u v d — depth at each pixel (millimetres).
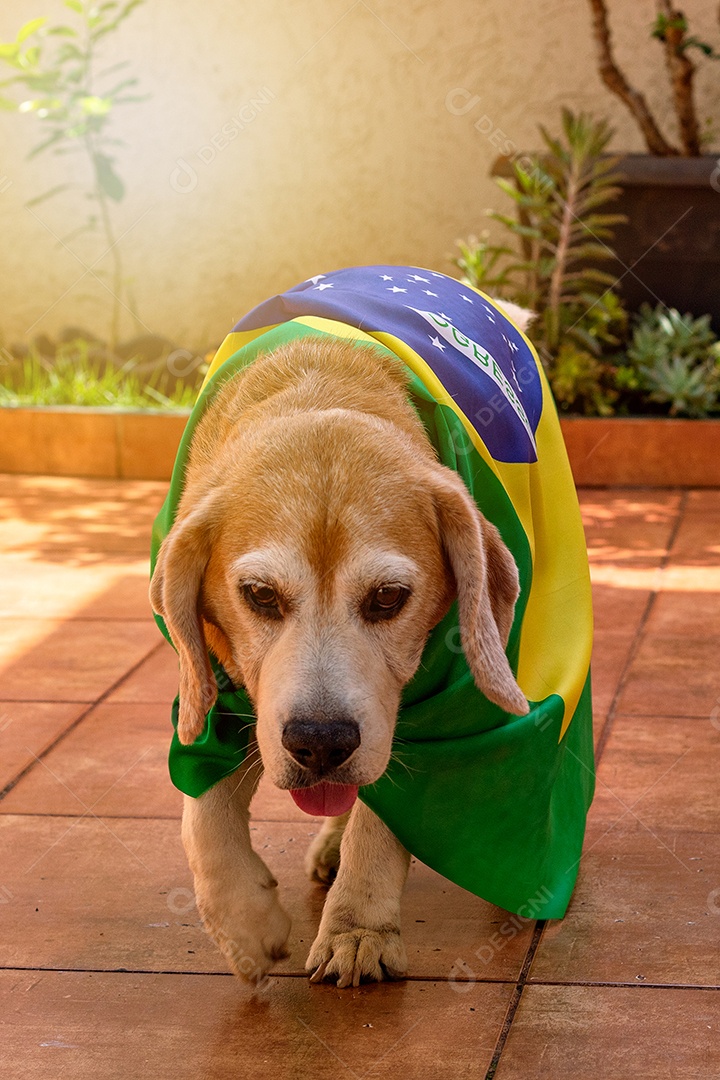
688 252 8555
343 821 3262
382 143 9867
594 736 4168
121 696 4656
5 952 2943
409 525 2561
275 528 2520
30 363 10320
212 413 3045
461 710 2793
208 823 2746
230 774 2785
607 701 4488
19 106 9898
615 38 9516
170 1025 2637
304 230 10109
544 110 9633
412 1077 2428
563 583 3307
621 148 9625
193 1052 2537
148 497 8234
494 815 2869
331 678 2400
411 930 3035
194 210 10203
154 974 2844
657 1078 2406
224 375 3104
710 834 3467
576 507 3471
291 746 2373
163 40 9984
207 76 9969
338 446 2607
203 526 2635
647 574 6188
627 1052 2494
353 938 2801
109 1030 2621
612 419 8234
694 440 8188
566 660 3168
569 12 9461
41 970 2865
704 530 7062
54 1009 2703
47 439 8953
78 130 9562
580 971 2812
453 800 2838
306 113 9906
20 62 9383
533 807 2910
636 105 8789
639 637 5203
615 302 8500
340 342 2953
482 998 2715
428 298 3275
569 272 8773
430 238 9945
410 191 9906
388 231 10000
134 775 3943
